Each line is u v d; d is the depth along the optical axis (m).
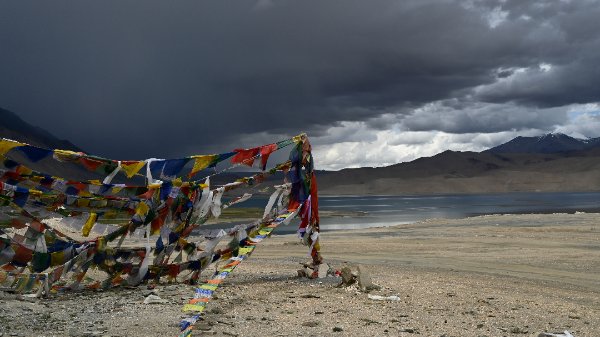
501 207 129.75
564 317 10.25
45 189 11.58
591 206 125.00
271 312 10.00
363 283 12.82
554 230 31.36
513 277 15.73
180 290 12.17
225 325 8.85
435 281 14.43
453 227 36.69
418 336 8.48
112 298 11.17
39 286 11.22
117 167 11.86
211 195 12.81
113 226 12.34
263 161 13.86
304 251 23.62
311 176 14.77
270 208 14.02
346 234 34.44
